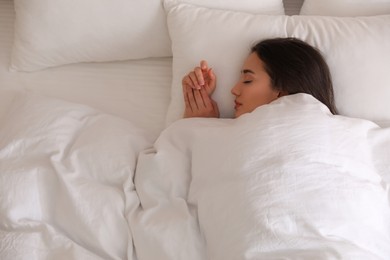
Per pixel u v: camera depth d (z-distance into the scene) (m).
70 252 0.96
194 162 1.05
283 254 0.86
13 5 1.59
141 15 1.33
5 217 1.02
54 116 1.19
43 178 1.08
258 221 0.88
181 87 1.28
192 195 1.02
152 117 1.32
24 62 1.41
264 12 1.33
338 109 1.19
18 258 0.96
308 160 0.93
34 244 0.98
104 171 1.09
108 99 1.37
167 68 1.42
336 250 0.84
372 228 0.93
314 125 0.98
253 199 0.90
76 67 1.44
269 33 1.25
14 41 1.42
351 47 1.19
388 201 1.01
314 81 1.14
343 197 0.91
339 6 1.31
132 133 1.18
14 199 1.04
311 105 1.03
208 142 1.04
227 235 0.91
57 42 1.37
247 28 1.25
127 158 1.11
